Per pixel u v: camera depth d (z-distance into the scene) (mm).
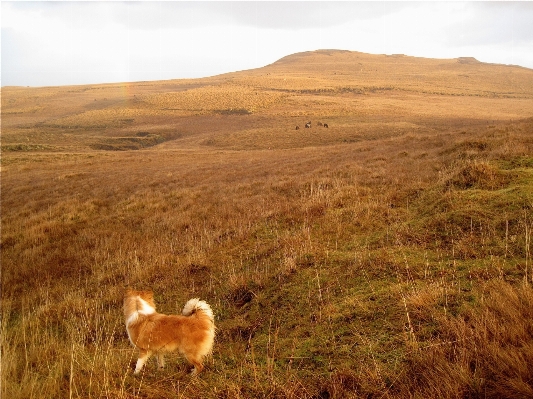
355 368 3727
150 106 107500
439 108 93250
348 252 6992
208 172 24734
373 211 9078
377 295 5105
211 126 84000
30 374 4145
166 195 17094
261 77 158250
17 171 32250
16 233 12703
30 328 6246
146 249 10094
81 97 159125
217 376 4035
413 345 3723
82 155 44062
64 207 16203
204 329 4059
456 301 4402
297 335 4688
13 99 152625
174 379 4051
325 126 66125
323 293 5621
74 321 6145
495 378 3000
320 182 13742
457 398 2885
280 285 6270
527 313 3623
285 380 3766
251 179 19609
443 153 16578
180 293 7160
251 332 5172
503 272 4891
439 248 6418
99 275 8688
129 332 4250
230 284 6695
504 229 6430
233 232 10070
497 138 16328
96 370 4238
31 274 9336
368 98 115375
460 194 8430
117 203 16578
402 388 3223
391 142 29391
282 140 58844
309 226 8906
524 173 9062
